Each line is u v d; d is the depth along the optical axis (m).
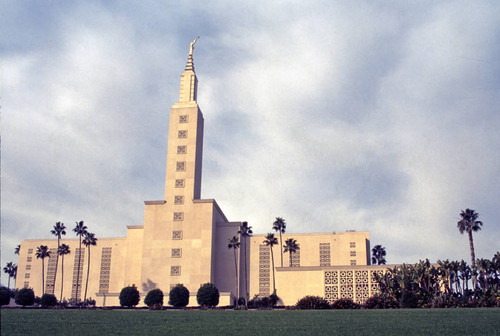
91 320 40.62
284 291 85.69
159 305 83.31
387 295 67.19
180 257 109.38
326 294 84.19
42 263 129.25
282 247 124.69
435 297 66.88
